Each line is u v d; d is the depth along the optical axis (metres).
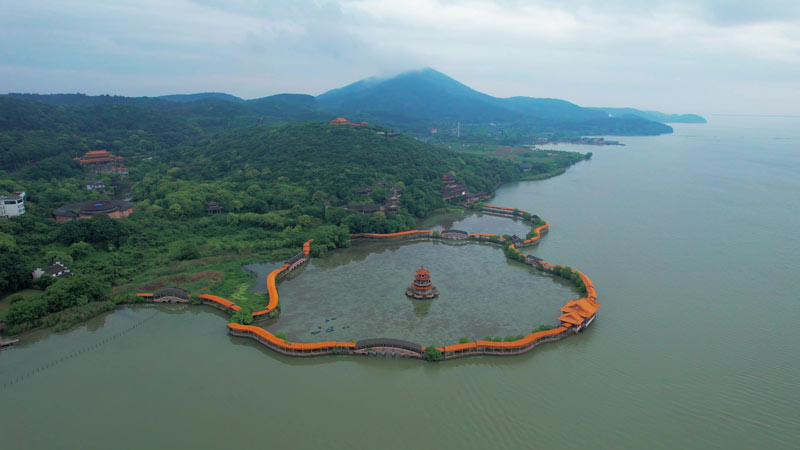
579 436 71.81
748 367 89.62
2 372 88.88
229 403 80.31
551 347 97.50
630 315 110.69
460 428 73.88
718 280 131.12
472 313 113.06
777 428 73.25
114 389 83.94
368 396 82.25
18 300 110.75
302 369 90.50
